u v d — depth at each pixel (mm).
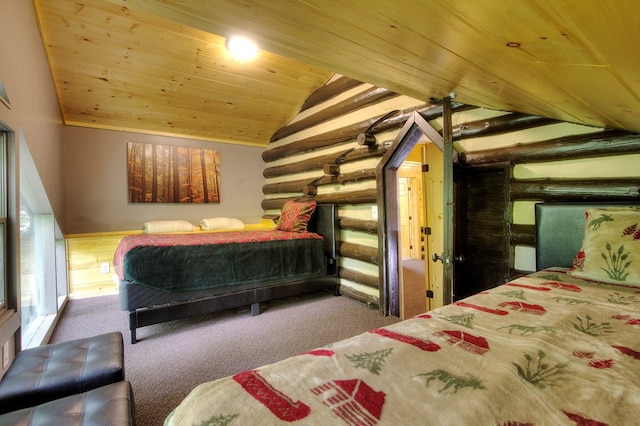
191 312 2941
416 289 4730
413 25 891
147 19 2850
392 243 3289
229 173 5254
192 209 4941
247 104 4344
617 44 753
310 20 927
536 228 2047
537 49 899
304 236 3707
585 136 1897
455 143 2605
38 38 2609
